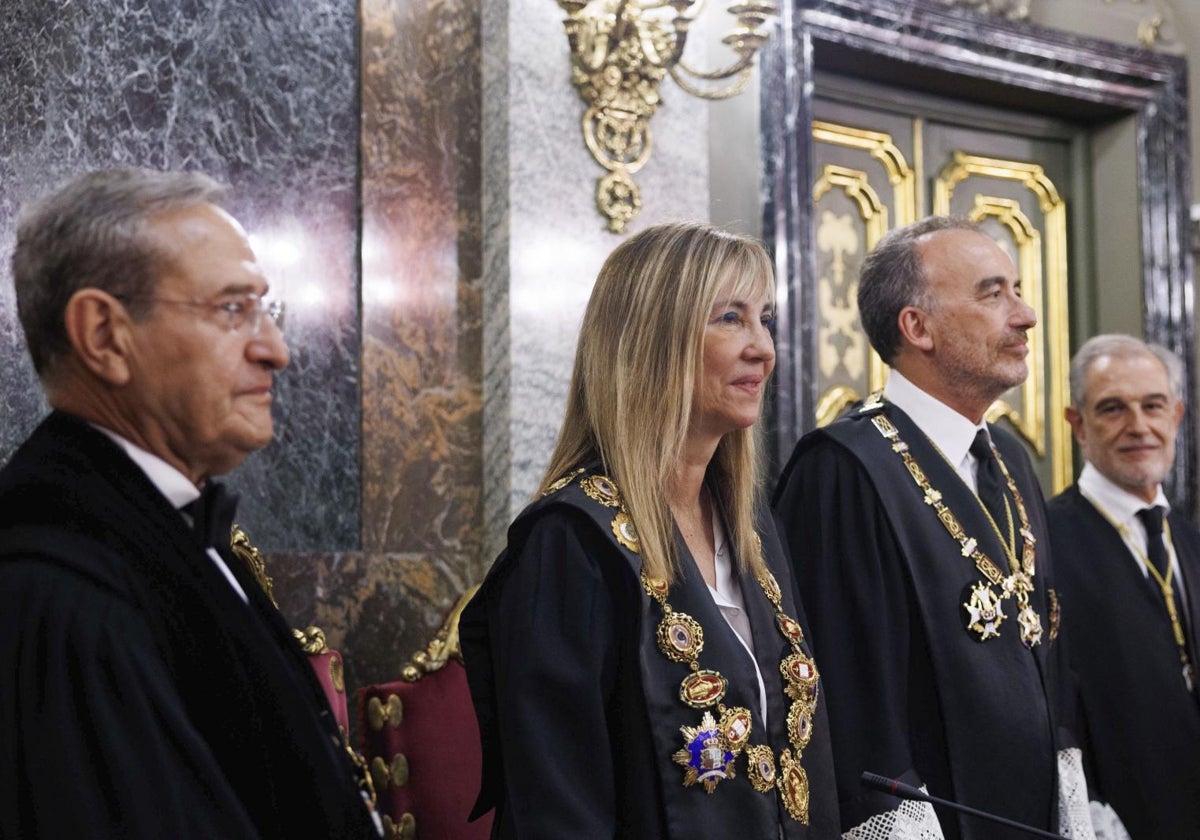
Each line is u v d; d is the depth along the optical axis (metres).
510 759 2.03
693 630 2.12
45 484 1.44
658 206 4.15
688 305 2.21
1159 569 3.67
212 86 3.56
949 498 2.86
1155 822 3.49
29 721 1.34
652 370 2.21
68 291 1.51
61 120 3.36
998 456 3.10
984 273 2.91
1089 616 3.64
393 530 3.74
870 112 5.17
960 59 5.04
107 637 1.38
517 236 3.89
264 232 3.61
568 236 3.99
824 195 5.04
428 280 3.85
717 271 2.23
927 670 2.74
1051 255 5.59
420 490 3.79
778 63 4.50
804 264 4.49
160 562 1.47
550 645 2.07
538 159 3.95
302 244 3.66
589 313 2.30
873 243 5.14
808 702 2.25
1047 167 5.62
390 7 3.84
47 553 1.40
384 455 3.74
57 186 3.35
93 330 1.51
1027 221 5.53
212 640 1.48
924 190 5.28
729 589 2.31
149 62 3.49
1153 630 3.60
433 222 3.87
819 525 2.82
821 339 4.99
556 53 4.01
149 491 1.50
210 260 1.54
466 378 3.90
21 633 1.36
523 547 2.16
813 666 2.29
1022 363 2.90
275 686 1.52
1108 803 3.55
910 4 4.88
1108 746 3.55
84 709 1.35
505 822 2.06
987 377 2.89
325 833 1.51
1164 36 5.60
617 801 2.08
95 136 3.41
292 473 3.60
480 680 2.19
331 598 3.60
